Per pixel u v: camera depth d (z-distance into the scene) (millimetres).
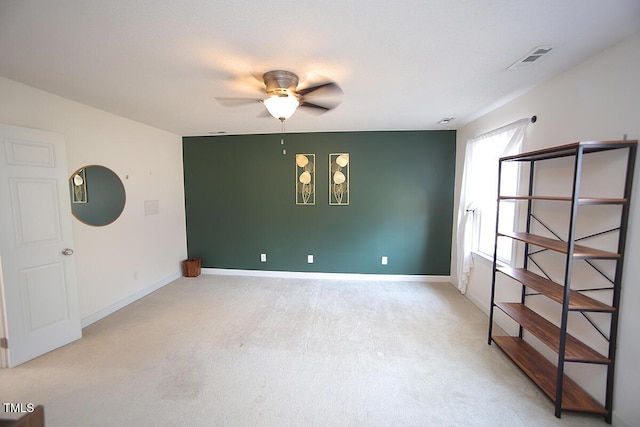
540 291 1833
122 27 1405
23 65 1857
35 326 2240
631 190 1488
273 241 4367
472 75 2016
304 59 1762
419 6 1241
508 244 2697
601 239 1664
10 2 1181
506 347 2293
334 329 2727
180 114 3094
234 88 2260
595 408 1642
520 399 1812
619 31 1445
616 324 1564
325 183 4160
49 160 2322
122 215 3256
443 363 2188
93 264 2891
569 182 1908
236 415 1685
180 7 1241
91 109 2836
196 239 4535
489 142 2912
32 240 2217
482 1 1204
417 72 1962
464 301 3404
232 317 2988
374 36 1494
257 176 4305
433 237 4055
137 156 3480
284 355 2295
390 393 1867
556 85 2025
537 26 1401
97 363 2178
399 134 3971
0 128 2012
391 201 4074
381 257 4164
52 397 1815
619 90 1558
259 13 1291
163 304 3332
